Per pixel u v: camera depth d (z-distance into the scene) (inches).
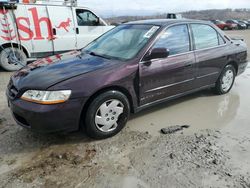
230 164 104.0
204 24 167.3
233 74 192.4
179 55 147.5
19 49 274.2
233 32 1041.5
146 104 139.9
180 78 151.0
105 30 328.8
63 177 96.5
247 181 93.9
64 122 110.0
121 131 133.0
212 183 92.9
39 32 280.7
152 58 132.7
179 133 131.4
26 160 107.0
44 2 283.9
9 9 258.5
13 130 132.6
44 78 112.7
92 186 91.7
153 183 93.0
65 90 107.0
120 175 97.6
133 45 139.6
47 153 112.3
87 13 311.4
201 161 106.1
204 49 163.3
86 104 115.3
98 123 119.9
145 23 154.9
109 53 142.1
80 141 122.3
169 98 151.2
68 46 303.1
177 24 150.7
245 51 196.9
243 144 119.8
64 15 292.8
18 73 130.1
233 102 175.6
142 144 120.3
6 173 98.5
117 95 122.7
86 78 112.9
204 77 168.2
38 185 92.0
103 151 114.0
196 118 150.0
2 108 162.4
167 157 109.3
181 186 91.4
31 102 107.0
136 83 130.2
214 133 131.1
